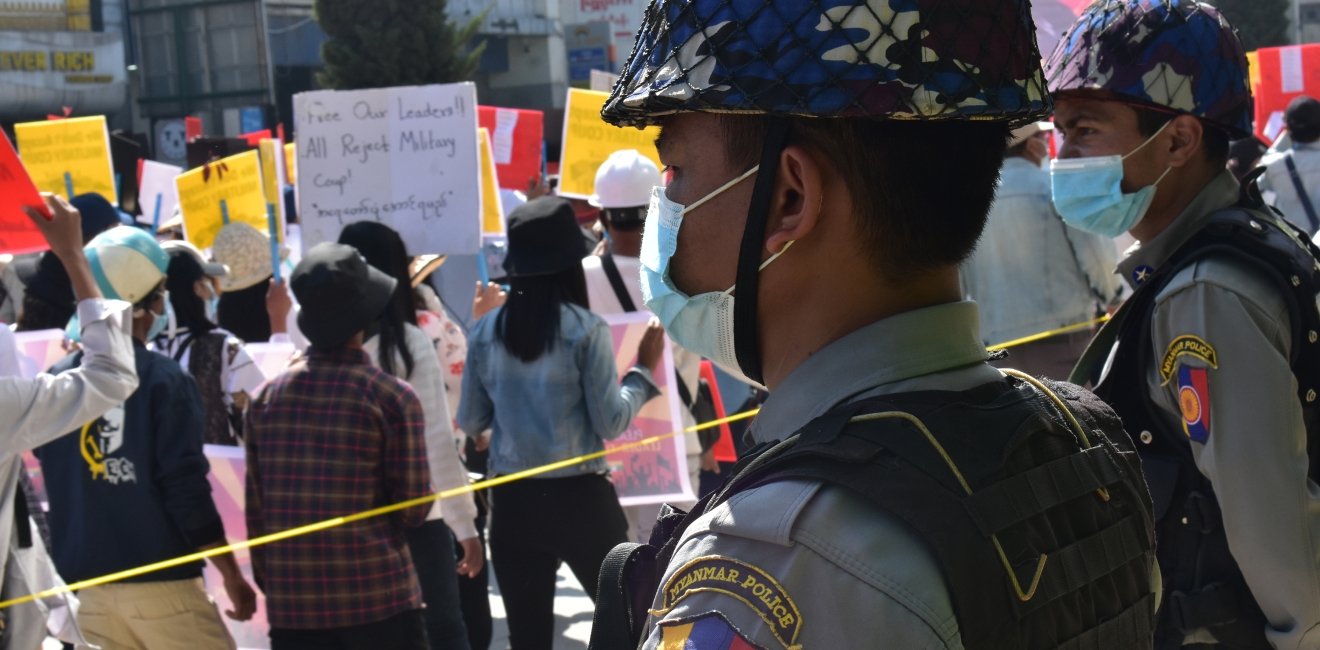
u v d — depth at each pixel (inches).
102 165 330.3
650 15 46.8
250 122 1128.8
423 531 160.9
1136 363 85.9
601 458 160.2
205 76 1202.0
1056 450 46.9
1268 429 76.0
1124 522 48.6
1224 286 78.5
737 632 39.8
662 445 180.1
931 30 42.6
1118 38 90.4
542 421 156.9
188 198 269.9
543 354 156.6
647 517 182.7
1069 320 175.0
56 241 128.4
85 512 143.9
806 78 42.3
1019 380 51.7
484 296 223.0
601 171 194.2
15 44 1077.8
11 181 125.3
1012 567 41.4
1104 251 178.5
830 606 39.6
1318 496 77.7
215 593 162.6
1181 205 92.2
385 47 1063.0
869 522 40.6
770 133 45.6
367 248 172.1
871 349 45.8
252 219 273.9
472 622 188.5
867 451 41.8
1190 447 83.5
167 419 143.2
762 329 48.6
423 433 143.4
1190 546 83.2
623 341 181.3
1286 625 76.8
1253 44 640.4
